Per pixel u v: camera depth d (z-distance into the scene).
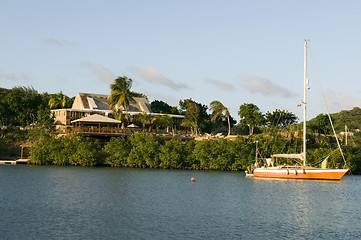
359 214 42.25
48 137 103.56
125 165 97.56
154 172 85.62
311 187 64.94
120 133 102.00
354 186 68.81
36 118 132.75
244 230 33.44
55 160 95.75
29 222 33.97
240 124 130.50
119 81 118.00
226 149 97.44
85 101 132.12
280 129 119.44
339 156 98.00
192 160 97.81
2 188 53.56
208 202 47.22
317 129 126.81
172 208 42.44
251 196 53.22
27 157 103.31
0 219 34.56
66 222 34.50
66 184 60.00
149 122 124.88
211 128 147.75
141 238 30.22
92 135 102.00
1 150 102.06
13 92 133.25
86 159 94.50
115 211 39.88
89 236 30.41
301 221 37.72
